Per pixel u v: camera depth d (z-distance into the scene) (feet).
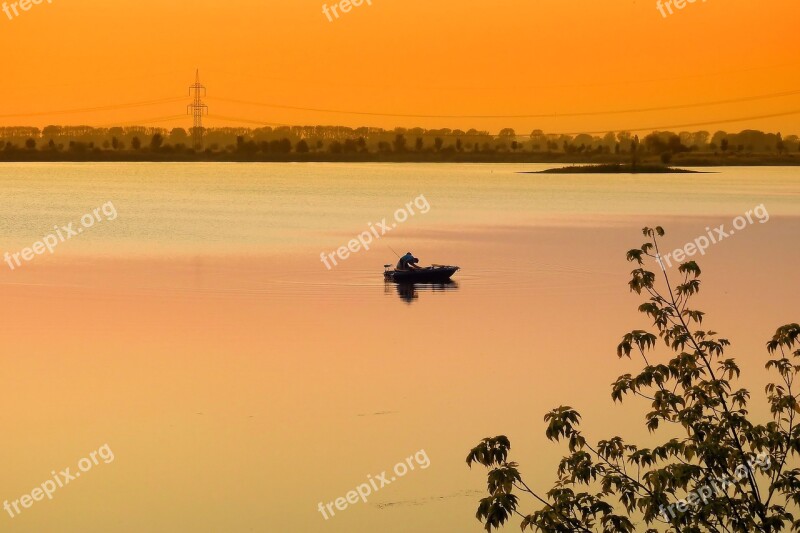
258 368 148.66
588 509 60.70
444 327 183.11
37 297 217.36
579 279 254.68
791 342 61.87
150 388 136.36
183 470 104.78
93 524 91.45
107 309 201.46
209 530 89.86
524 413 124.36
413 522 92.53
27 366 149.18
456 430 117.91
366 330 179.32
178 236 375.04
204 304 209.05
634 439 112.27
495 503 57.00
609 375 144.46
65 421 120.88
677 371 65.51
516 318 193.47
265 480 102.32
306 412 125.18
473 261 295.89
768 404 122.31
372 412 125.08
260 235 381.81
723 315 197.57
